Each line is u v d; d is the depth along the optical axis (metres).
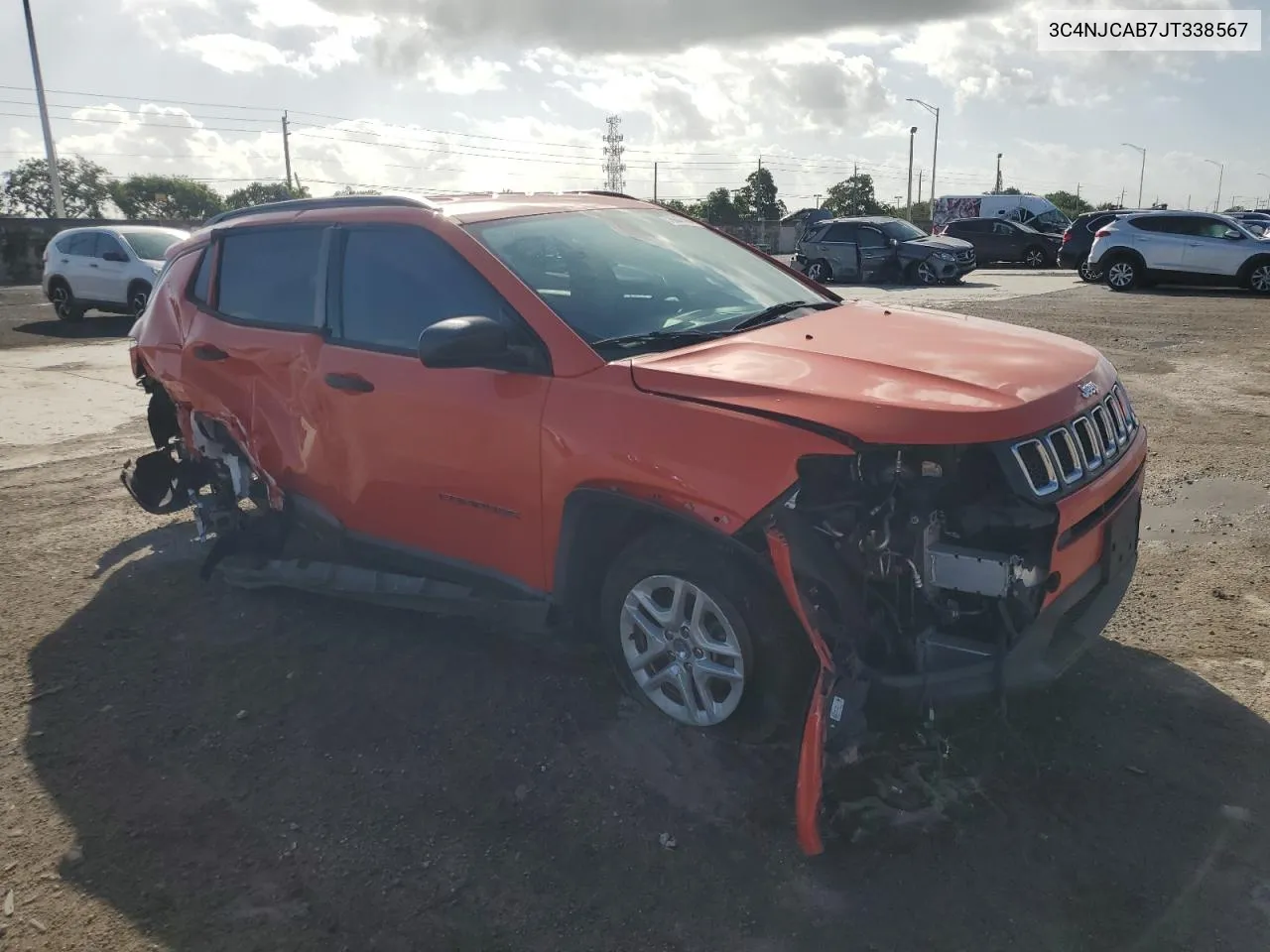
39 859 2.89
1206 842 2.73
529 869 2.76
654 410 3.02
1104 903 2.53
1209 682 3.52
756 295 4.03
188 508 5.84
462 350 3.17
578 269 3.70
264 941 2.54
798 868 2.71
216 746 3.44
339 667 3.94
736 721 3.13
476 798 3.08
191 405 4.85
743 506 2.81
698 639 3.14
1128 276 18.91
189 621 4.45
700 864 2.75
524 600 3.54
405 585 3.89
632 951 2.46
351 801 3.09
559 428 3.21
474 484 3.52
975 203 36.31
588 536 3.33
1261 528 5.02
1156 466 6.24
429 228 3.74
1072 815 2.85
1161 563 4.63
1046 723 3.28
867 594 2.87
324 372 4.02
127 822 3.04
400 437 3.72
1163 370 9.64
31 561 5.25
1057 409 2.89
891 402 2.76
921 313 4.03
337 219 4.14
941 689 2.75
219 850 2.90
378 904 2.65
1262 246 17.45
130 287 16.25
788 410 2.82
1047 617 2.82
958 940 2.44
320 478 4.16
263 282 4.50
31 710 3.72
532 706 3.58
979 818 2.85
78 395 10.11
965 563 2.72
